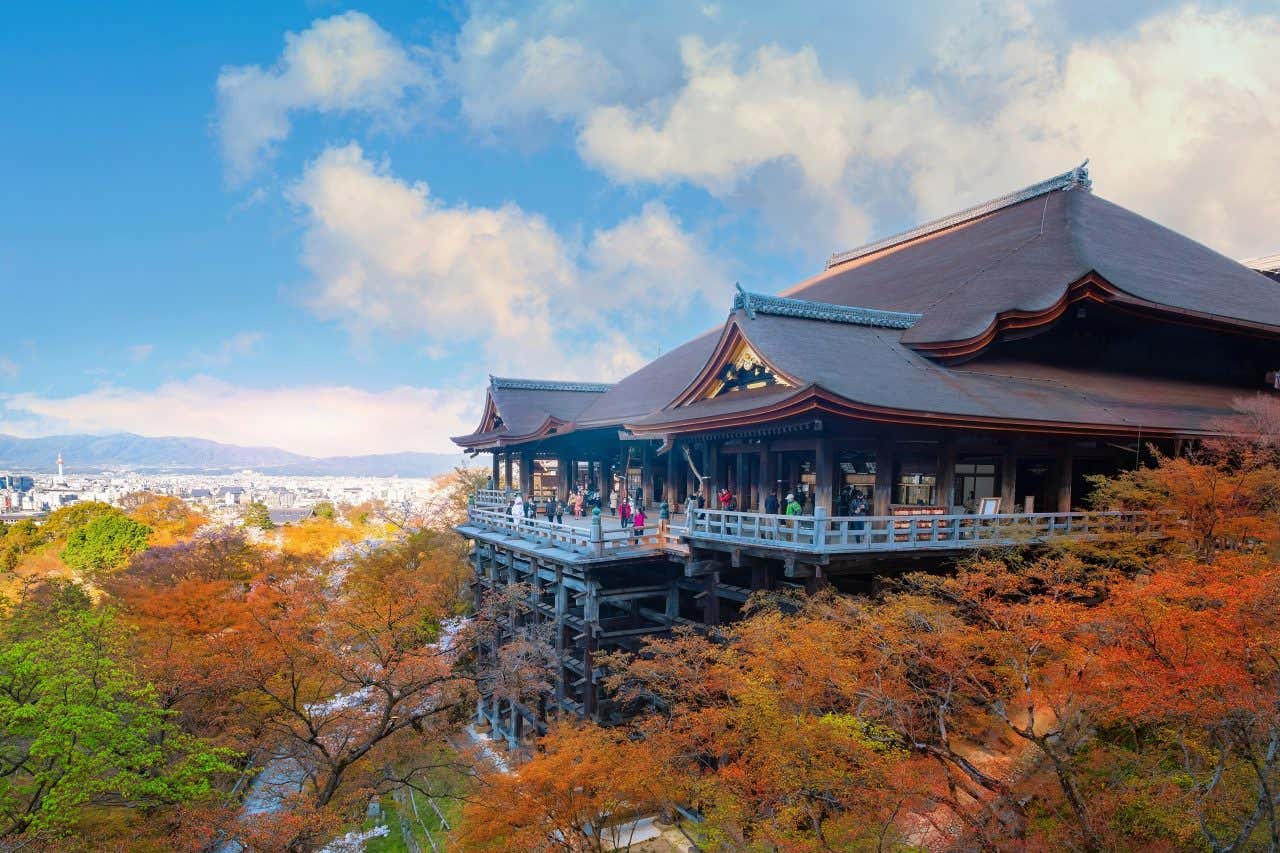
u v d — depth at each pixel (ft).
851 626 50.85
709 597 72.84
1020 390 73.72
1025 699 45.62
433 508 241.55
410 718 67.77
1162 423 70.79
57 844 47.06
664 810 56.24
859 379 65.87
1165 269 97.45
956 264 109.70
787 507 65.16
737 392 78.18
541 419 137.80
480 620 90.38
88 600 111.96
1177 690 36.24
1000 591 47.91
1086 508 78.54
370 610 69.62
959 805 40.32
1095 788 45.09
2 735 52.39
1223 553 55.26
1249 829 34.96
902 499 73.10
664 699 61.67
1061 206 113.50
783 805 40.73
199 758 54.85
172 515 302.66
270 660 65.21
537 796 48.06
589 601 77.87
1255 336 91.61
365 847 74.69
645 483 123.65
